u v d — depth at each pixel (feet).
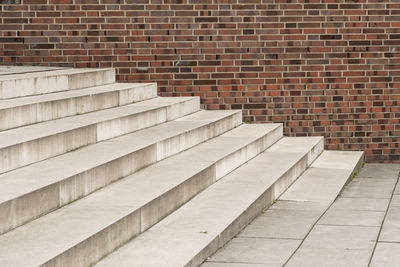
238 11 37.22
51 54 37.42
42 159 23.18
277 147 34.88
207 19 37.27
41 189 19.48
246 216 23.99
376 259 20.56
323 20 37.17
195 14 37.27
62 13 37.29
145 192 22.48
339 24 37.17
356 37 37.27
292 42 37.29
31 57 37.45
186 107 35.14
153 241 20.29
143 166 25.98
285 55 37.40
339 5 37.09
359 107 37.55
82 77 32.83
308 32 37.27
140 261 18.56
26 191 19.02
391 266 19.92
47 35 37.32
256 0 37.11
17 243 17.21
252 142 31.94
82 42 37.37
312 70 37.45
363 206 27.37
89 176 22.03
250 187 26.68
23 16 37.29
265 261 20.33
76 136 25.21
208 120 33.24
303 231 23.56
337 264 20.10
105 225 18.83
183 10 37.24
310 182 30.86
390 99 37.50
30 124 25.90
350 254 21.06
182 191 24.07
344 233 23.36
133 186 23.25
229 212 23.35
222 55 37.42
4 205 17.93
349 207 27.17
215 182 27.50
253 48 37.37
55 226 18.66
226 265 19.90
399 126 37.55
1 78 28.81
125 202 21.24
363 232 23.50
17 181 20.22
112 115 28.68
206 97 37.68
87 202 21.18
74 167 22.18
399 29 37.17
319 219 25.18
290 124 37.68
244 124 37.45
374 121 37.58
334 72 37.45
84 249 17.53
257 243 22.12
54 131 24.25
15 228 18.43
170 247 19.79
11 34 37.35
